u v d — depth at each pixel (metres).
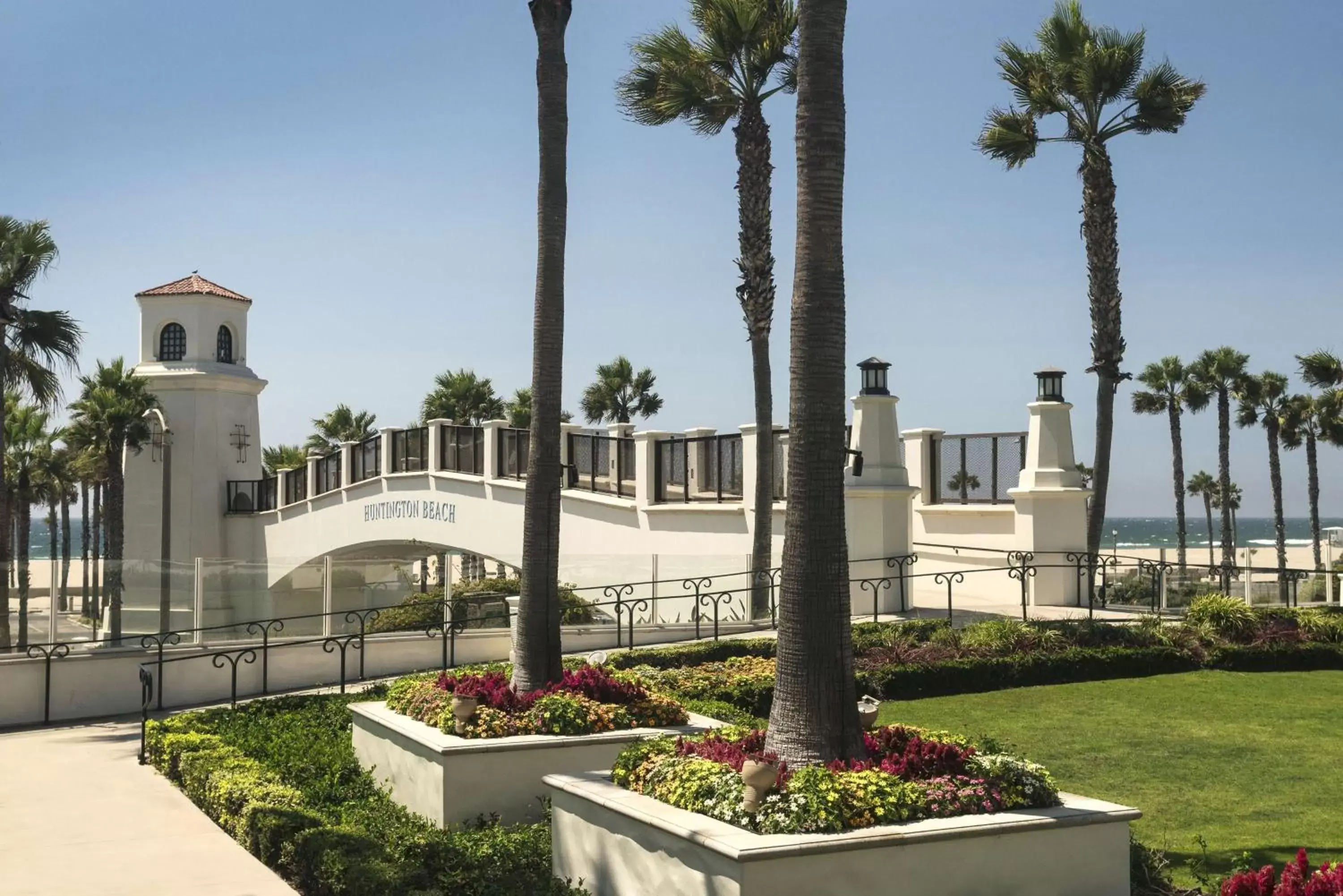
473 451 31.86
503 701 10.72
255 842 9.21
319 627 19.61
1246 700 14.73
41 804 11.06
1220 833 9.25
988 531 23.95
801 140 8.06
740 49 22.45
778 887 6.30
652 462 26.17
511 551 29.88
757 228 22.45
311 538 39.94
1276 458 53.75
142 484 44.44
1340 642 17.48
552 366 11.99
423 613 20.23
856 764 7.42
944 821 6.89
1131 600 22.66
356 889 7.50
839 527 7.86
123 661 18.12
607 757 10.08
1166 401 55.19
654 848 7.06
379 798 10.66
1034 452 22.33
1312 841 8.96
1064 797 7.64
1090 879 7.08
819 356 7.89
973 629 17.27
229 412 45.34
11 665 17.25
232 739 12.91
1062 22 23.66
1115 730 13.16
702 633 20.59
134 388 39.59
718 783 7.23
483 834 8.98
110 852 9.21
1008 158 24.27
